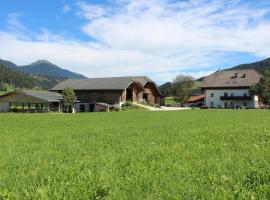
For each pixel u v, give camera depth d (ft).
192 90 489.67
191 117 139.13
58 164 31.83
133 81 338.54
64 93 298.15
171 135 58.90
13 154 39.93
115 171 27.89
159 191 21.90
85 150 41.83
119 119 131.95
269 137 51.60
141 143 47.55
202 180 24.29
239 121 103.04
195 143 45.88
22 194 22.02
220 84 432.66
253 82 416.46
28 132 75.97
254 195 20.63
